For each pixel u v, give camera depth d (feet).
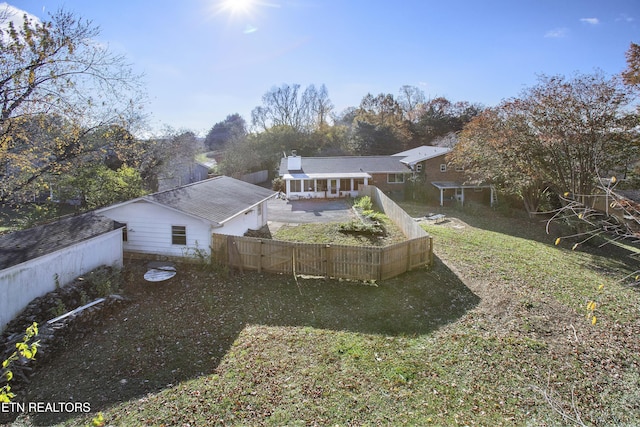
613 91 60.44
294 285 38.86
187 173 121.90
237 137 171.63
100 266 39.50
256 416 19.86
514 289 38.99
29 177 54.54
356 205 87.20
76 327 28.76
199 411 20.21
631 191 63.00
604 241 65.46
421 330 29.96
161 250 46.39
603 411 20.26
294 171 111.86
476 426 19.16
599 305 35.24
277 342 27.89
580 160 65.62
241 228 57.93
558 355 26.11
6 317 28.84
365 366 24.72
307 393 21.86
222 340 28.19
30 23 43.91
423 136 182.80
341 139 180.75
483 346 27.27
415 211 89.81
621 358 25.72
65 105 49.11
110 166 91.66
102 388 22.34
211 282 39.55
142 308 33.71
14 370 23.04
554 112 65.57
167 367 24.58
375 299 35.70
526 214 88.94
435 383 22.89
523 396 21.65
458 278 41.78
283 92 195.11
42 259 32.17
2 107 45.19
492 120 80.59
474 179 97.25
